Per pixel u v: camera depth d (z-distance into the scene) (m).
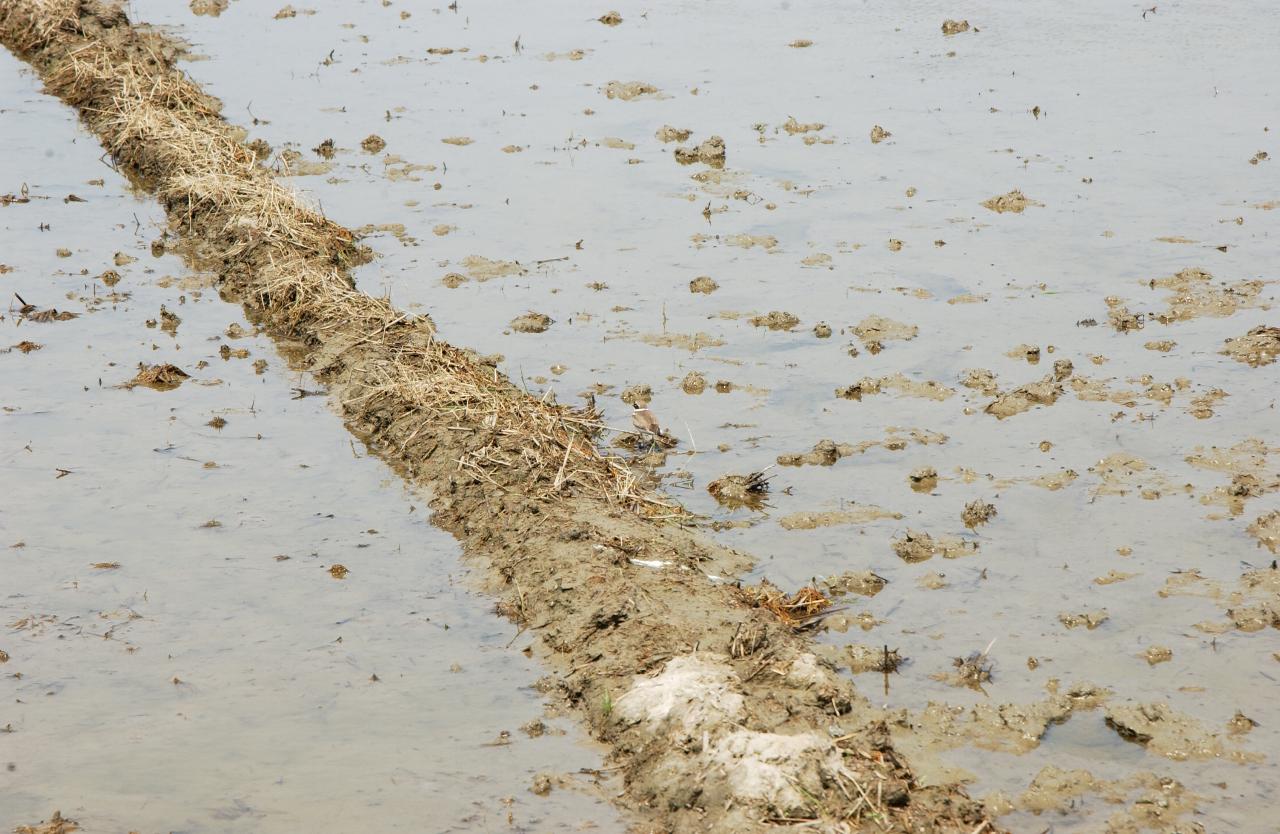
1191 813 19.97
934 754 21.34
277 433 33.31
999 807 20.09
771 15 73.56
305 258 42.06
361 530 28.83
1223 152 50.03
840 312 38.31
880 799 19.73
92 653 24.56
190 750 21.80
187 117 54.69
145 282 42.44
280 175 50.28
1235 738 21.56
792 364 35.41
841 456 30.81
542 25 72.38
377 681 23.62
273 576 27.05
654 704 21.55
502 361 35.94
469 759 21.45
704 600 24.62
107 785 20.86
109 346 37.94
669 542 26.97
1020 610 25.08
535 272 41.59
